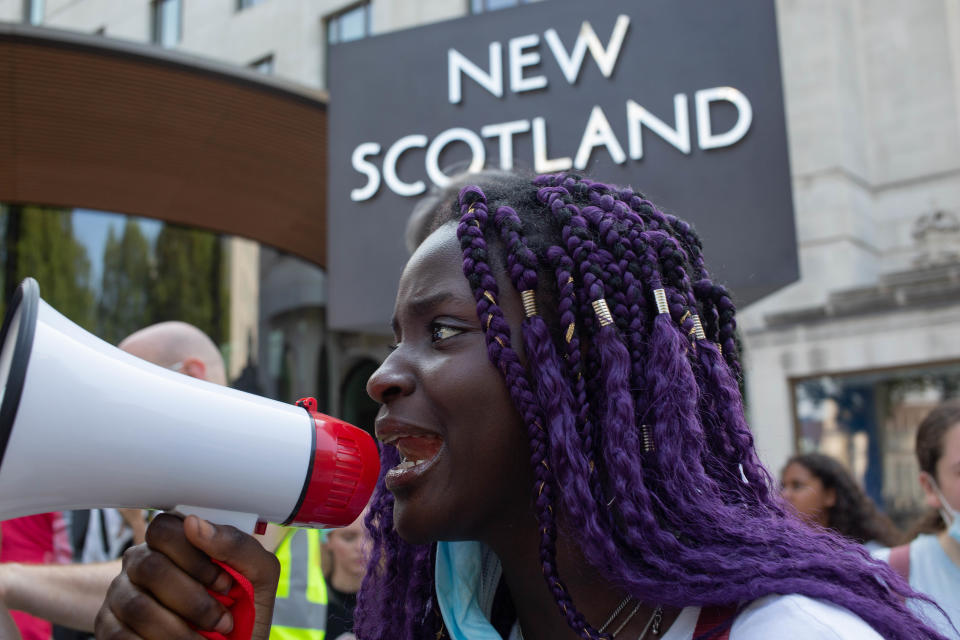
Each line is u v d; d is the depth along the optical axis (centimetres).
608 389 85
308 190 798
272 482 88
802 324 943
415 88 431
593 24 408
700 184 380
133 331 920
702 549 81
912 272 920
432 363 90
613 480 83
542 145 401
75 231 903
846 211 1009
